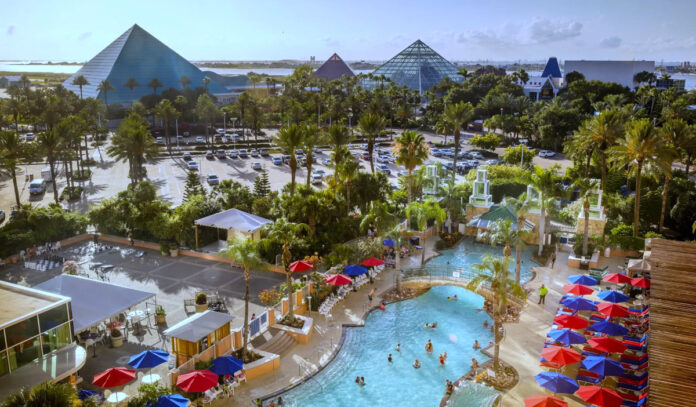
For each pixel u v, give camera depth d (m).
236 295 44.81
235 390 32.00
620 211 63.44
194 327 33.53
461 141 138.25
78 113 135.88
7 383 27.95
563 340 33.03
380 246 51.88
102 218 60.38
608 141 64.38
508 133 139.38
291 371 34.31
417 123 165.50
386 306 44.06
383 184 69.81
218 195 75.75
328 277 44.59
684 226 59.56
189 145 133.00
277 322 39.78
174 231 55.66
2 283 34.16
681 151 66.25
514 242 43.38
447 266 51.34
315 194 58.31
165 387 29.72
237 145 132.25
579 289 40.25
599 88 155.62
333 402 30.83
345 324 40.69
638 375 31.34
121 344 36.56
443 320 41.41
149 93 189.50
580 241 54.47
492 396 28.81
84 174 94.81
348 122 156.25
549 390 30.30
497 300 33.19
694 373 19.67
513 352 36.06
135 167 84.75
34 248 54.75
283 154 120.25
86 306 36.50
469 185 71.56
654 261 30.66
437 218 54.38
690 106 133.50
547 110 123.69
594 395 26.77
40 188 81.75
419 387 32.31
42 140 70.69
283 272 50.28
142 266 51.78
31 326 30.03
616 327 34.69
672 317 23.97
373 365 34.97
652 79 198.00
